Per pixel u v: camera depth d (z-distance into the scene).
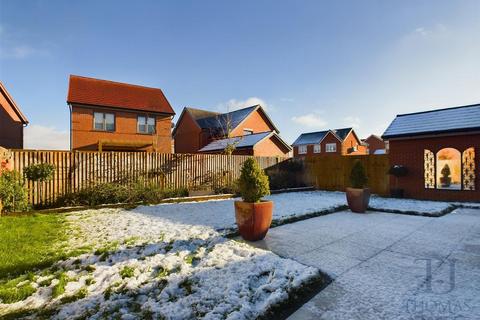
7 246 4.59
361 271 3.83
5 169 7.57
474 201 10.06
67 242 4.88
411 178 11.78
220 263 3.87
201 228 5.91
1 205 7.23
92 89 20.52
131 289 3.16
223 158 13.06
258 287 3.20
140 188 9.82
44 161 8.58
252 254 4.25
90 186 9.28
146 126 21.16
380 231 6.11
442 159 11.02
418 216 7.95
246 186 5.40
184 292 3.12
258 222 5.20
